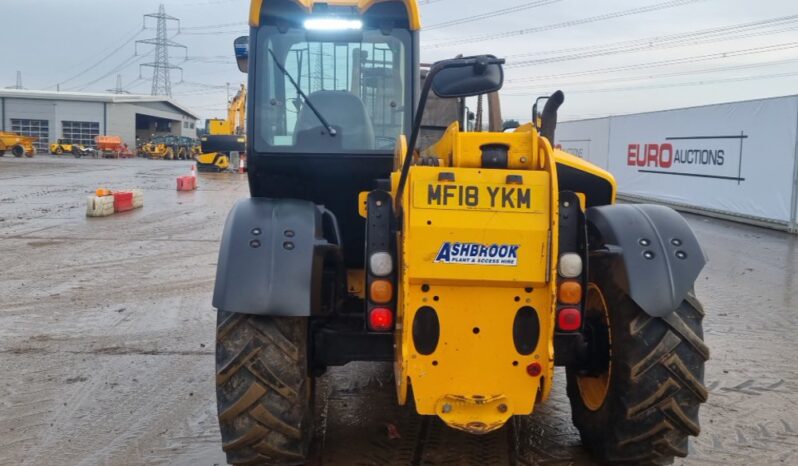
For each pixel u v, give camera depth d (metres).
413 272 3.05
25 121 68.38
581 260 3.15
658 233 3.36
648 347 3.31
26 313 7.13
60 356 5.77
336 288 3.62
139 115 78.12
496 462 3.86
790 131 13.29
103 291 8.13
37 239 11.93
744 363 5.63
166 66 86.81
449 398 3.15
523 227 3.05
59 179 27.45
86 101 69.00
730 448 4.08
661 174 18.17
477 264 3.05
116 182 26.00
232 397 3.29
